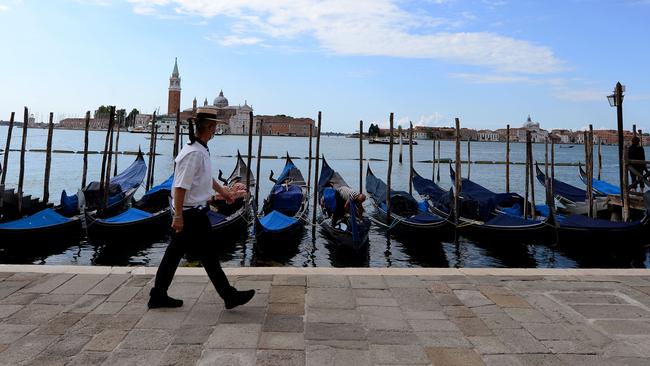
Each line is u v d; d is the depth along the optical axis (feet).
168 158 159.84
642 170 45.34
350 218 37.63
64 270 16.55
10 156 143.84
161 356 10.44
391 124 50.42
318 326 12.31
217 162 156.87
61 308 13.24
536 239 40.96
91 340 11.21
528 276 17.16
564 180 118.73
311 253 39.91
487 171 140.56
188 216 12.57
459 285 16.02
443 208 52.49
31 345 10.93
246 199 47.14
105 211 48.70
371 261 38.01
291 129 537.24
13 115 51.31
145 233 41.78
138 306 13.44
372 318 12.96
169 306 13.34
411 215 48.39
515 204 53.26
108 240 39.73
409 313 13.41
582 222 40.11
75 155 157.79
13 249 37.50
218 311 13.20
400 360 10.50
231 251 40.27
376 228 49.62
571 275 17.35
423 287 15.75
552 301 14.64
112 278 15.87
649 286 16.26
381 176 119.24
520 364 10.45
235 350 10.80
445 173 131.85
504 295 15.11
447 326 12.52
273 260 37.55
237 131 520.01
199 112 12.66
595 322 12.99
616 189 64.03
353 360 10.44
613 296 15.17
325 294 14.84
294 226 40.32
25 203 48.37
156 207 48.49
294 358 10.46
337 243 39.09
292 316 12.96
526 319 13.12
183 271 16.78
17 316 12.64
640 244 38.93
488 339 11.73
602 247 39.40
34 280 15.57
